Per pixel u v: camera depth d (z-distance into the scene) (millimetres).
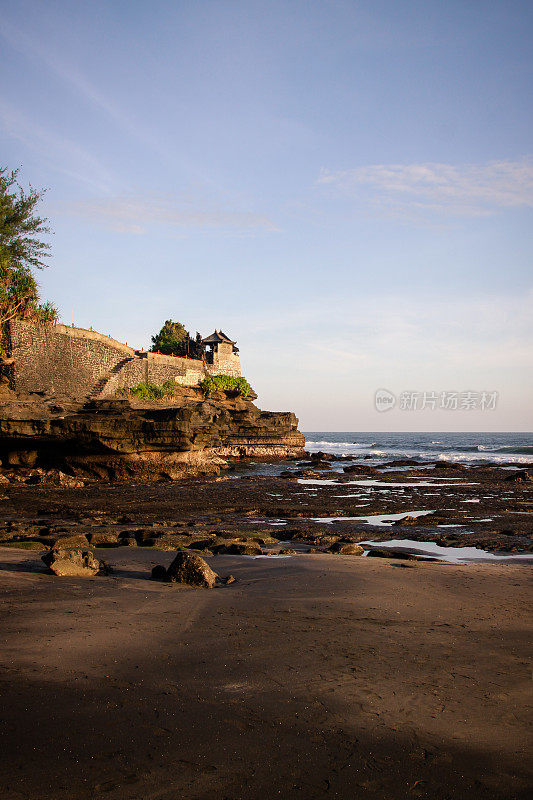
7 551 13820
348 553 15273
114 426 36719
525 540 17688
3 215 39750
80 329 49688
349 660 6254
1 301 40719
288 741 4355
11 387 41094
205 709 4848
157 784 3709
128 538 16266
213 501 27172
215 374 76688
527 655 6621
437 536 18234
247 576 11453
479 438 164875
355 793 3701
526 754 4293
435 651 6680
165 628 7262
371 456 74750
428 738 4500
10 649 6148
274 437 64062
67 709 4711
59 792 3572
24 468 36781
